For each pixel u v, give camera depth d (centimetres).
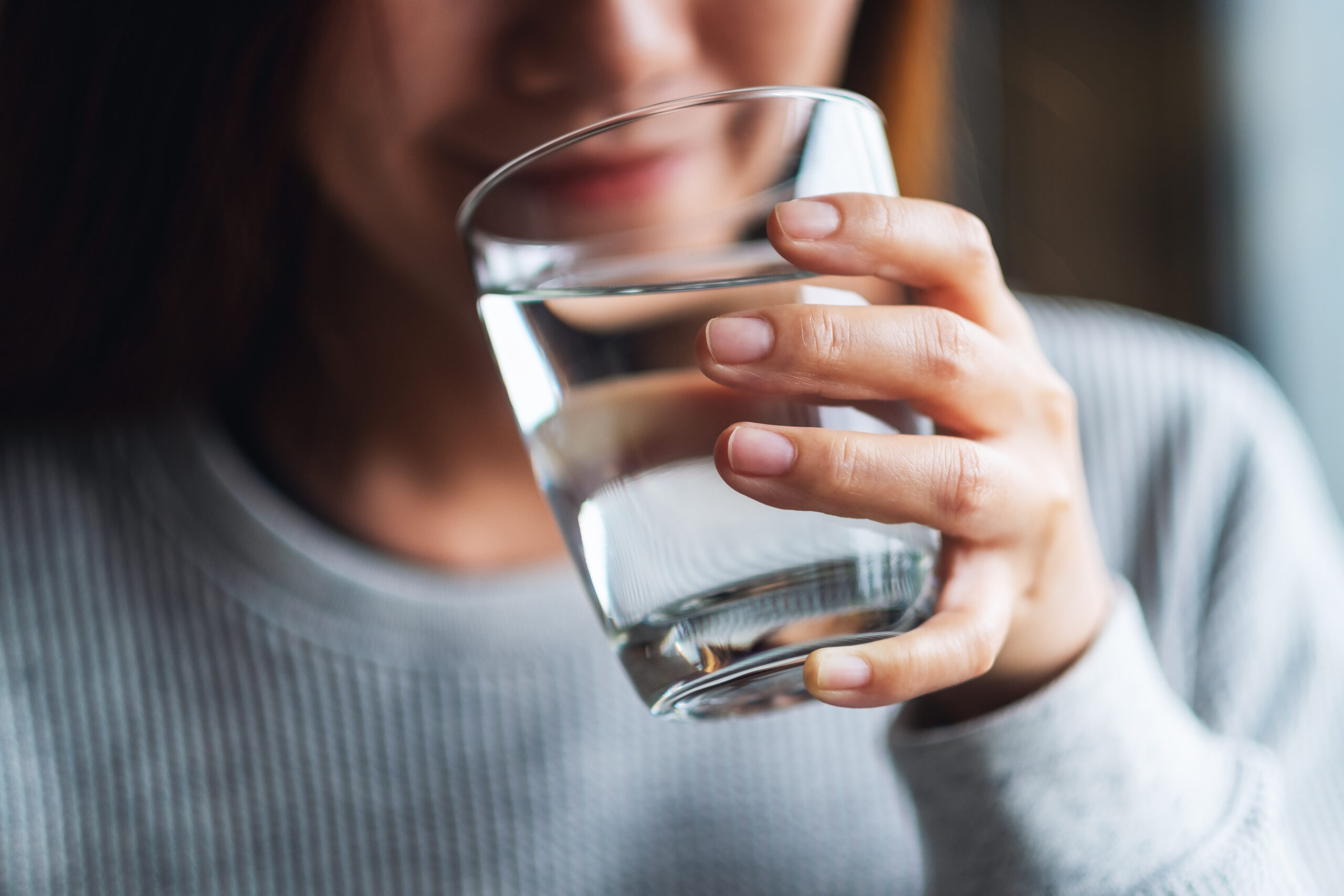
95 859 55
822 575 37
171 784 56
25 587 56
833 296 37
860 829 60
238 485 56
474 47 45
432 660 56
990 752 45
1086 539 44
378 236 52
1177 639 67
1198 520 69
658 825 58
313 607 56
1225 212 131
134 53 54
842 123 38
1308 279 127
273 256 55
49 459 58
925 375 37
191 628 56
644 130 38
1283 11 126
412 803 56
